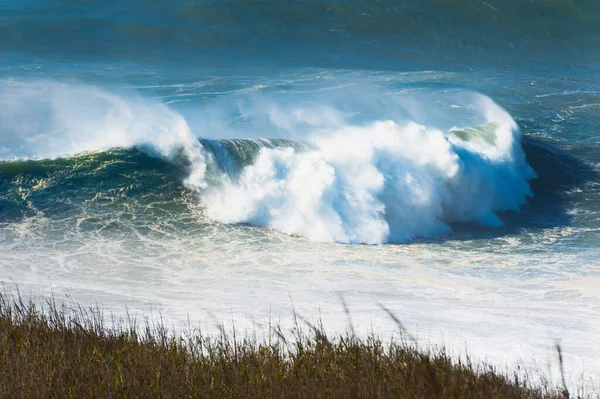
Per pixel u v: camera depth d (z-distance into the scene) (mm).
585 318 38500
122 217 54188
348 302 39781
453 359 29656
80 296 39031
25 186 56750
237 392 21094
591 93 103188
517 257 50344
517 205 65438
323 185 56031
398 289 42562
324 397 20562
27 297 38125
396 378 22000
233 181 57938
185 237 51531
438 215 59969
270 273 44844
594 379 29984
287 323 35469
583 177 72500
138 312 36531
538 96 100562
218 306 38281
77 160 59812
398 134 63312
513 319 37906
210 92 91438
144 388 20859
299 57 121312
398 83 102062
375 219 56219
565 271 46969
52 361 22672
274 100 87500
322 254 49688
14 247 47656
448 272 46344
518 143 74375
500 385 23656
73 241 49406
